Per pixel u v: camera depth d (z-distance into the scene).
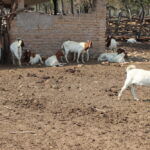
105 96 10.63
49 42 18.81
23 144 6.70
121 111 8.99
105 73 14.81
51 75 14.11
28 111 8.91
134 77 9.91
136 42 30.98
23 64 17.38
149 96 10.72
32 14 18.19
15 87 11.74
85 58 19.39
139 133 7.39
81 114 8.69
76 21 19.48
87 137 7.10
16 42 16.83
